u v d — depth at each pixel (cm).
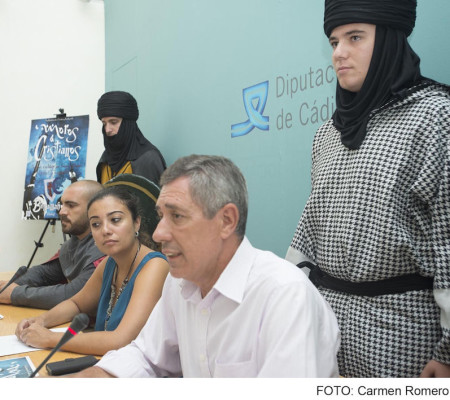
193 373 100
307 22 198
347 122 128
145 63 341
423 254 112
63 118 373
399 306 112
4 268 386
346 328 118
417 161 112
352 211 119
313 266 134
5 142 385
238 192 89
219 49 256
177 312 106
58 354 129
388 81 121
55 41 401
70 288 184
